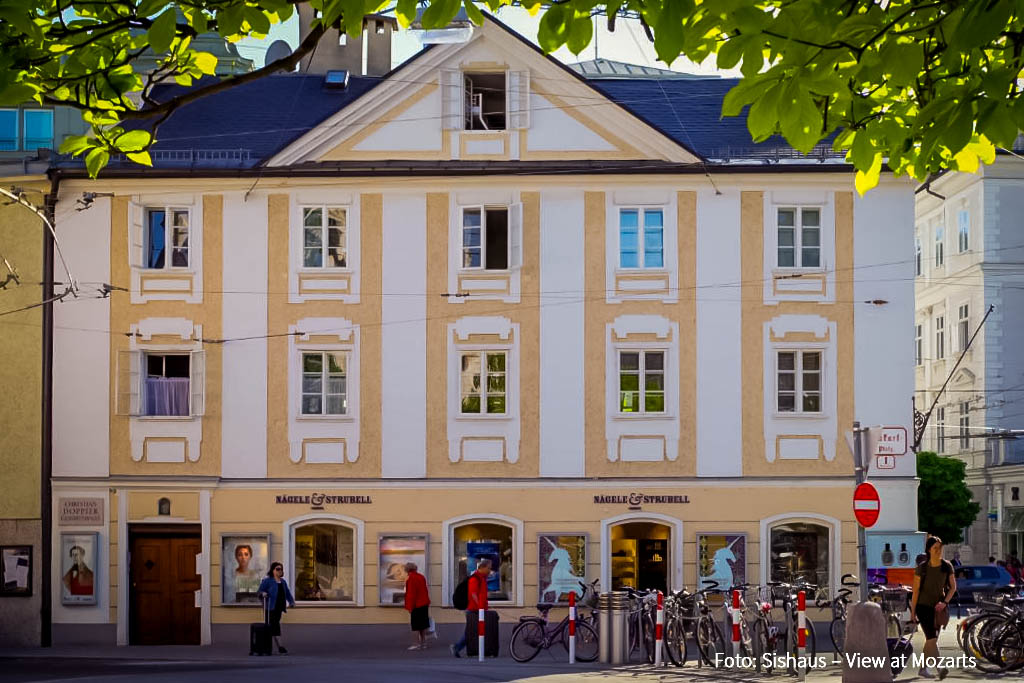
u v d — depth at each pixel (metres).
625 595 27.92
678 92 39.22
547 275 35.72
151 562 35.50
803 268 35.66
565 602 35.06
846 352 35.50
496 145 35.94
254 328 35.69
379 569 35.19
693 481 35.28
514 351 35.53
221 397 35.56
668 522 35.22
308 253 35.91
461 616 35.06
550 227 35.78
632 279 35.66
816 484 35.28
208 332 35.72
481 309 35.62
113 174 35.62
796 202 35.69
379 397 35.56
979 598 23.84
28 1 7.42
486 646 30.70
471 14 7.06
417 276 35.75
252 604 35.19
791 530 35.38
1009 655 23.08
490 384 35.66
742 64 6.32
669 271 35.62
